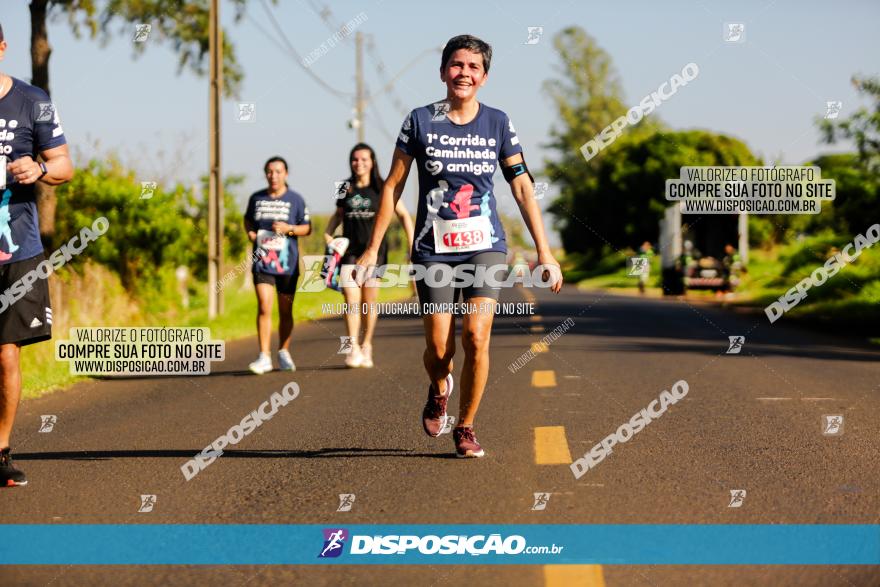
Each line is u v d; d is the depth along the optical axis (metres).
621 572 4.02
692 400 8.75
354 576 4.02
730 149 50.41
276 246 11.27
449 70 5.95
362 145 11.23
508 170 6.15
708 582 3.89
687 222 36.00
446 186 6.03
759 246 41.59
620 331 17.58
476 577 3.99
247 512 5.02
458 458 6.29
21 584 3.96
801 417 7.80
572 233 67.19
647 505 5.03
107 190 18.02
